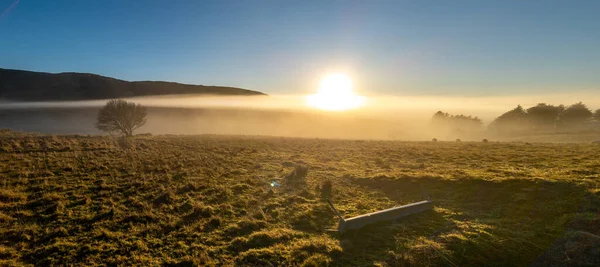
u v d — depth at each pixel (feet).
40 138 70.54
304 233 28.25
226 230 28.45
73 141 70.28
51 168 46.47
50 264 21.85
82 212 31.27
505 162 59.52
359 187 45.06
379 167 60.70
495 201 34.76
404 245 25.07
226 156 69.77
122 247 24.48
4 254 22.52
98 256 23.06
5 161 48.32
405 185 43.70
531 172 45.06
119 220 29.63
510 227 27.63
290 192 42.37
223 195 39.29
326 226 30.07
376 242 26.04
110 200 34.63
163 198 36.70
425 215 31.96
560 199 31.86
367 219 29.43
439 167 57.41
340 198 39.73
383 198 39.45
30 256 22.80
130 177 45.09
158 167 52.37
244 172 53.93
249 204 36.63
